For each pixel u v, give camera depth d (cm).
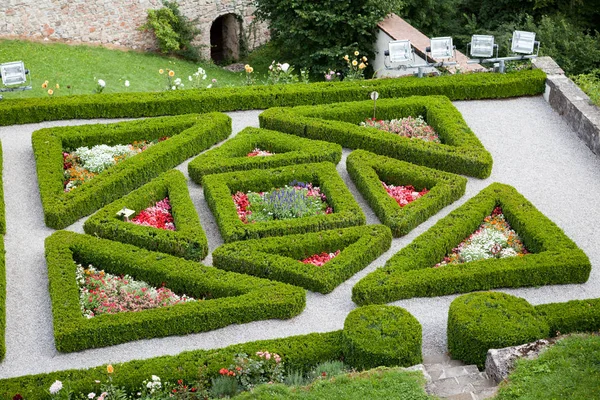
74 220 1398
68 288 1194
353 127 1636
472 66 2023
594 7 2508
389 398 939
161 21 2625
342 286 1241
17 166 1564
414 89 1806
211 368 1048
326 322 1168
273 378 1044
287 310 1164
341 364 1064
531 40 1853
